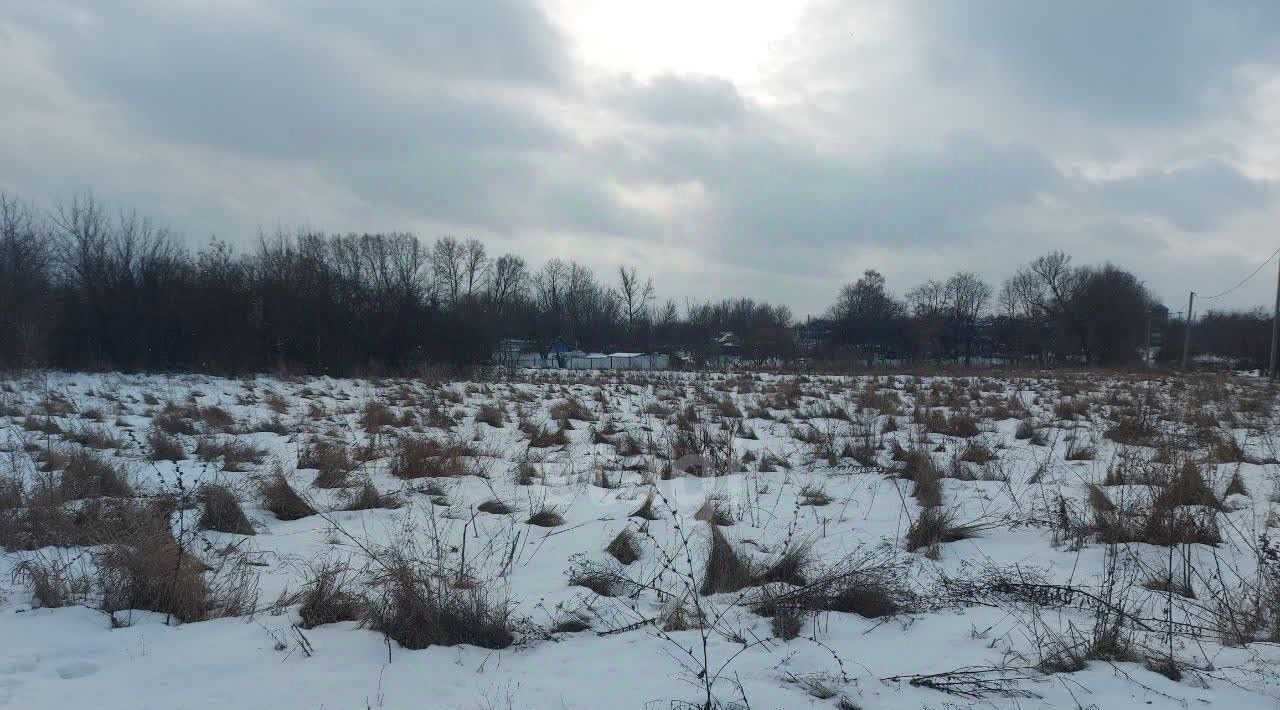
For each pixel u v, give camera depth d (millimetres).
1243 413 14625
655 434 12539
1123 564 5656
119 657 4113
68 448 9969
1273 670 3936
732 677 3900
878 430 12781
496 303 61719
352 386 22578
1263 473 8773
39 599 4922
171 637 4387
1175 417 12781
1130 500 6918
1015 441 11930
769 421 14570
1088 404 16656
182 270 27469
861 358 53031
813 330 68062
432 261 64500
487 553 6105
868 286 65500
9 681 3771
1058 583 5418
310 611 4738
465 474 9203
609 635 4566
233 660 4082
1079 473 9109
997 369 38094
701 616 4664
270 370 26438
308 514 7410
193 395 18328
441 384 22797
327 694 3682
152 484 8148
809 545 6125
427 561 5527
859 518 7340
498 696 3674
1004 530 6879
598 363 48469
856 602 5051
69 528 6184
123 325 25656
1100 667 4047
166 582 4930
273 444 11320
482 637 4438
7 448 10188
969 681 3785
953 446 11273
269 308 27250
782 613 4734
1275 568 5000
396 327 28297
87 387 20000
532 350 58500
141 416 14195
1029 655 4191
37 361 24000
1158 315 60719
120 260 26516
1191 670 3979
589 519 7254
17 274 26344
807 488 8438
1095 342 56750
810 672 3945
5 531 6168
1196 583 5336
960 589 5266
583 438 12281
